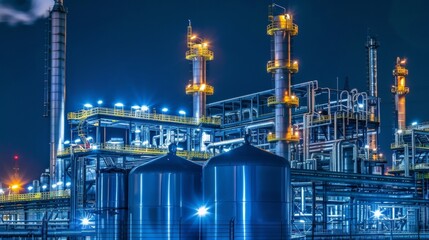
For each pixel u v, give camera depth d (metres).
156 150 89.38
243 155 49.38
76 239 68.06
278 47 87.56
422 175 85.88
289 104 87.31
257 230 48.25
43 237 44.31
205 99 104.62
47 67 101.88
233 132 104.00
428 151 105.56
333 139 95.19
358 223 75.50
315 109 98.38
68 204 87.81
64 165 95.25
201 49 104.12
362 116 95.94
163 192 50.34
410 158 105.56
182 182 50.50
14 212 100.56
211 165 49.53
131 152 86.81
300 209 78.19
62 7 102.62
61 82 101.19
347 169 86.81
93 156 86.62
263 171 48.78
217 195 48.94
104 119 88.06
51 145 99.50
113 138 97.25
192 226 50.31
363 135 96.19
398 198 72.94
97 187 54.81
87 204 84.44
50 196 90.25
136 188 51.03
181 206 50.28
